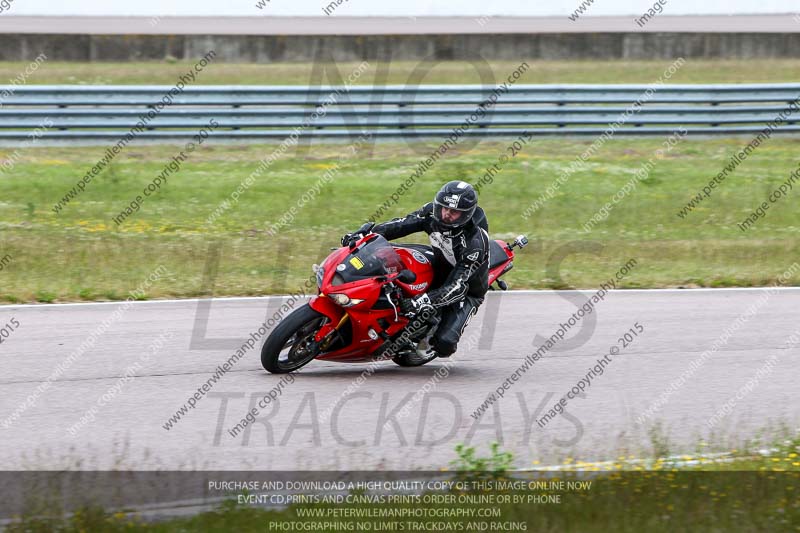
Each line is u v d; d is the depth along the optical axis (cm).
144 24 12662
